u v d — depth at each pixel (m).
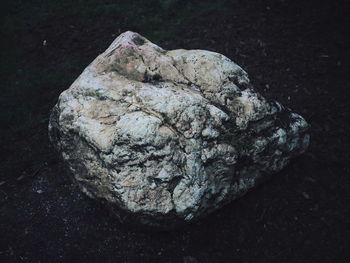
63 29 5.80
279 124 3.47
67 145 3.21
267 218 3.39
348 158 3.89
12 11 6.11
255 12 6.09
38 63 5.17
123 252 3.13
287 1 6.30
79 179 3.18
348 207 3.45
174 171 2.82
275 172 3.57
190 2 6.31
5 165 3.85
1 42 5.47
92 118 3.03
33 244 3.20
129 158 2.81
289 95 4.65
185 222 2.96
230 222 3.36
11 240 3.23
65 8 6.23
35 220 3.38
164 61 3.39
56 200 3.54
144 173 2.80
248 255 3.13
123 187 2.78
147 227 2.97
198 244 3.20
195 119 3.00
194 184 2.86
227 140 3.13
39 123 4.30
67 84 4.82
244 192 3.35
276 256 3.12
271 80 4.86
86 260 3.08
